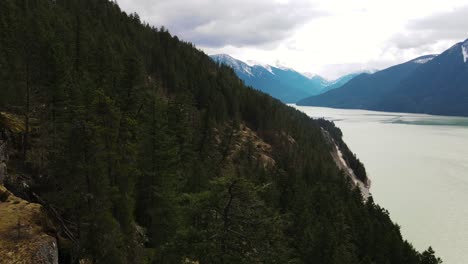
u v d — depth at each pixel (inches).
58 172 780.0
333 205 2331.4
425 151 6264.8
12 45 1563.7
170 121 1811.0
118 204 957.8
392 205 3405.5
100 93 1122.0
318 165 3189.0
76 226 852.6
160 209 1072.2
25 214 682.2
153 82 3376.0
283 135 3806.6
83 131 765.9
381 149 6569.9
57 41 1856.5
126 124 1325.0
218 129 3048.7
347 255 1508.4
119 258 748.6
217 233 492.4
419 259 2057.1
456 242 2568.9
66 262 721.0
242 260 482.6
